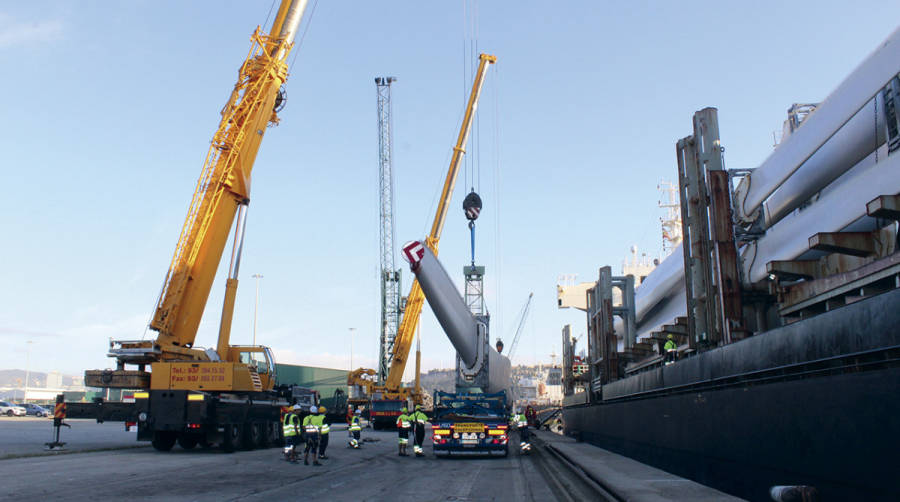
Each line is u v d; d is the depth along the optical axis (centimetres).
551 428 6312
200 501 1149
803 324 891
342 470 1812
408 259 2236
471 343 2559
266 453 2389
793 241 1441
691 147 1698
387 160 9250
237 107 2605
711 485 1229
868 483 685
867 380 691
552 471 1822
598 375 3575
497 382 3048
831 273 1322
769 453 940
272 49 2694
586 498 1249
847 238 1161
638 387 1958
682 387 1492
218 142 2570
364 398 5912
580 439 3262
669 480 1375
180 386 2317
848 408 726
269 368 2770
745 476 1048
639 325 3475
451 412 2330
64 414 2362
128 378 2311
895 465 639
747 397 1026
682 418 1423
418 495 1288
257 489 1338
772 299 1645
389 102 9425
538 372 14162
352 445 2791
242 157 2564
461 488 1414
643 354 3023
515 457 2355
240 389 2333
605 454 2241
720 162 1584
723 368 1192
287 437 2062
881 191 1098
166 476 1562
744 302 1661
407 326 6034
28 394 13288
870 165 1279
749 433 1016
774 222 1636
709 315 1552
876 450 671
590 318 3684
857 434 707
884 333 693
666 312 2852
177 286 2414
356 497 1246
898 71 1022
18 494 1215
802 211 1501
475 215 3528
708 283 1564
